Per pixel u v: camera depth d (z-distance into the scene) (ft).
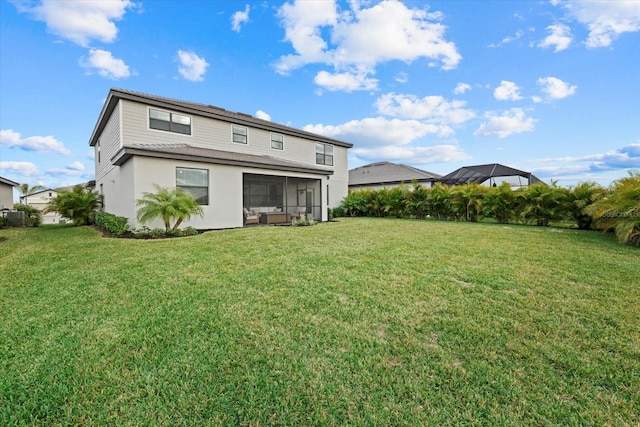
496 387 6.39
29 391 6.38
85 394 6.28
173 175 31.65
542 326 8.93
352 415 5.71
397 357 7.50
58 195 47.88
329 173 47.26
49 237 28.55
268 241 22.76
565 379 6.62
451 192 47.96
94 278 13.67
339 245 21.22
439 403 5.98
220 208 35.06
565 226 36.32
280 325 9.12
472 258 17.17
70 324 9.29
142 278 13.60
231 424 5.54
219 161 34.37
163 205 26.40
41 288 12.46
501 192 41.75
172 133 39.27
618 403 5.91
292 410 5.85
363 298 11.09
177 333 8.68
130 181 30.30
